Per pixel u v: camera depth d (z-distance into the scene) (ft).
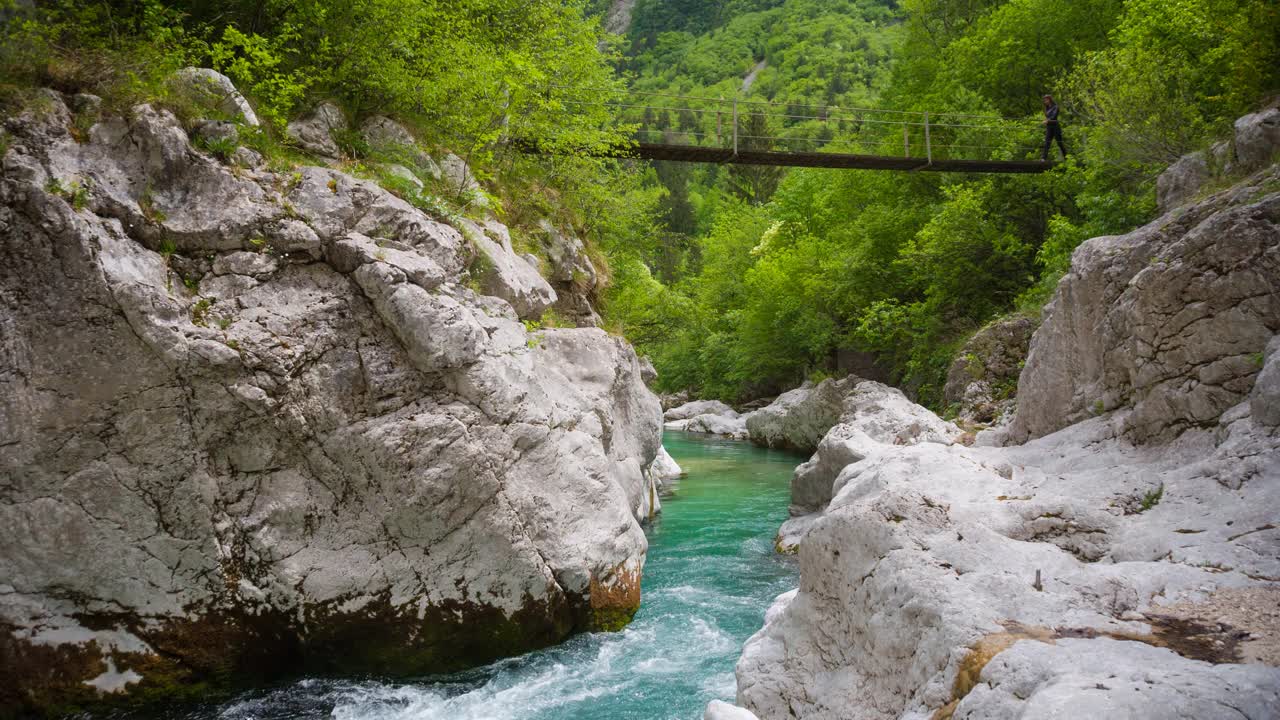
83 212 20.53
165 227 21.75
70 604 20.08
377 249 23.36
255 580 21.54
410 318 22.61
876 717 13.76
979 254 67.72
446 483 22.56
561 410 27.68
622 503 28.07
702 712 20.20
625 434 36.78
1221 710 9.00
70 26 24.34
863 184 91.20
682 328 93.25
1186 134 41.45
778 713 15.85
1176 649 11.32
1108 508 17.78
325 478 22.25
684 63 357.82
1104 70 46.85
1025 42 74.59
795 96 268.00
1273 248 20.30
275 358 21.56
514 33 45.60
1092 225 44.78
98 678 20.07
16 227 19.90
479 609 23.02
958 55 79.77
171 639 20.77
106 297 20.13
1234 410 19.56
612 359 32.76
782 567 33.81
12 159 20.18
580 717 19.97
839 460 37.06
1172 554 14.87
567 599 24.77
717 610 28.09
